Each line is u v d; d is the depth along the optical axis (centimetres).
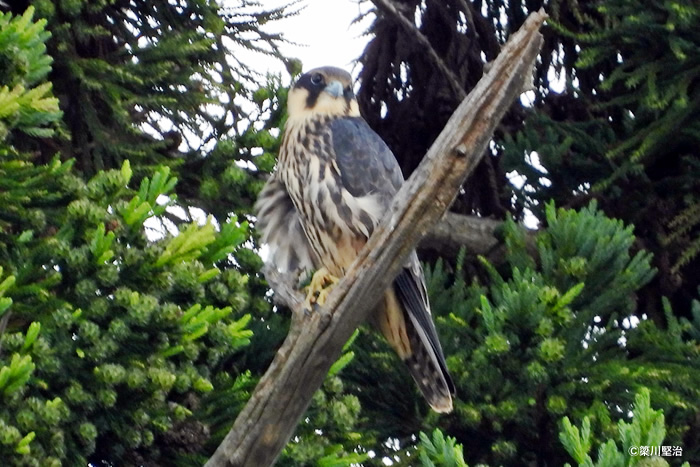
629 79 1084
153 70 966
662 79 1100
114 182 766
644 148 1082
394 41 1295
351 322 653
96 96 989
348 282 649
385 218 648
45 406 675
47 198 759
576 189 1172
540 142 1162
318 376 656
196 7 1016
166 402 750
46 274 732
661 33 1095
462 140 639
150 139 1005
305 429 796
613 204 1165
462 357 954
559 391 925
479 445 980
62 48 939
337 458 778
